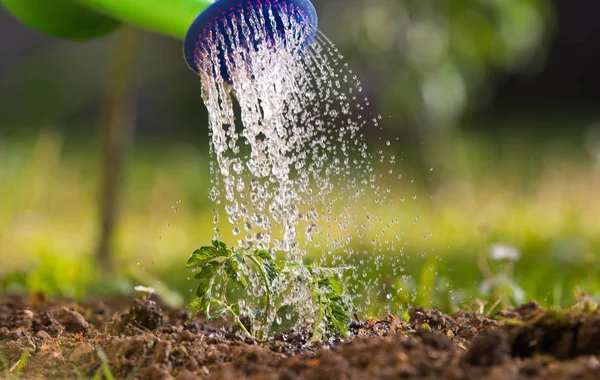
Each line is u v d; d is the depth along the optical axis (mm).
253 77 3783
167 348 3236
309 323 3896
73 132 18188
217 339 3559
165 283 6539
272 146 3809
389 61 10172
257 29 3668
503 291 5117
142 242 9555
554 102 22219
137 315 4004
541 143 17594
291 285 3662
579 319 3086
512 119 21000
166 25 4273
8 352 3594
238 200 8305
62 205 11141
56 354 3480
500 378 2711
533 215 10203
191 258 3600
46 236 9773
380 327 3896
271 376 2957
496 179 12391
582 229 9172
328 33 10773
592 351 3002
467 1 9805
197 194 13016
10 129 16406
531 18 9891
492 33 9922
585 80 23000
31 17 4809
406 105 10539
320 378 2877
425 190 11234
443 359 2990
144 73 18672
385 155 11852
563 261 7297
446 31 9961
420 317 4023
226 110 3801
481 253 5547
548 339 3094
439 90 10266
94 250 7645
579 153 15547
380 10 10031
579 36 22297
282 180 3840
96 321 4555
